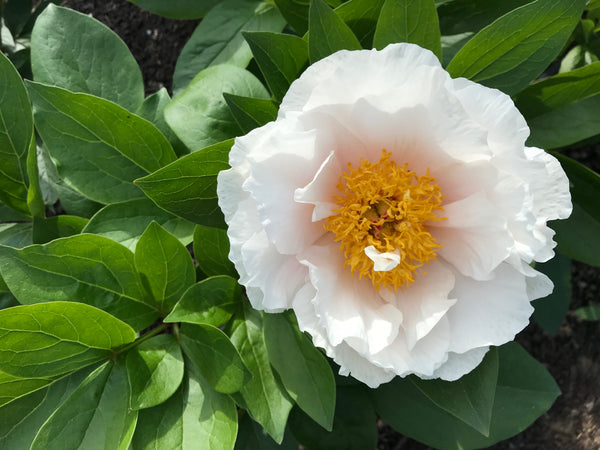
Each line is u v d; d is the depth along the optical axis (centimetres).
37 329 22
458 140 19
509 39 22
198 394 24
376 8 24
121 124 26
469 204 20
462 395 23
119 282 24
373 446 31
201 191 22
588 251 30
